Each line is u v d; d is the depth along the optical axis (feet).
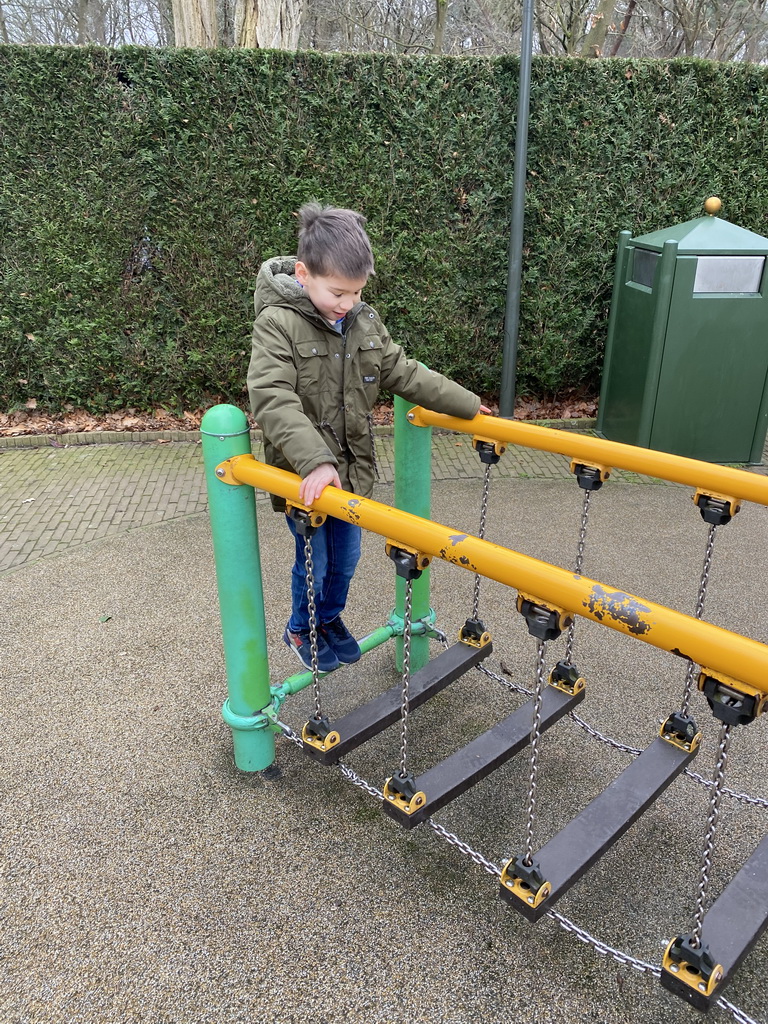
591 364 20.24
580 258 18.99
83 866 6.97
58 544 13.89
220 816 7.55
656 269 16.48
